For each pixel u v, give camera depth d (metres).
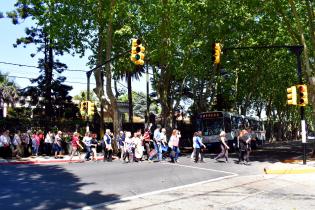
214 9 32.97
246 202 11.56
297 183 15.63
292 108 74.06
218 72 42.81
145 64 42.41
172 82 41.44
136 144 25.31
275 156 29.48
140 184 15.07
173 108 40.22
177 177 17.23
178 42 34.31
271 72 51.44
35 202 11.42
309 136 89.50
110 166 21.77
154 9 31.84
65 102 46.25
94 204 11.21
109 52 31.34
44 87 44.94
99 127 36.25
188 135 47.66
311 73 26.28
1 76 48.59
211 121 37.19
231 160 26.09
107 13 29.88
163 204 11.24
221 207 10.82
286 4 27.84
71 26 30.77
